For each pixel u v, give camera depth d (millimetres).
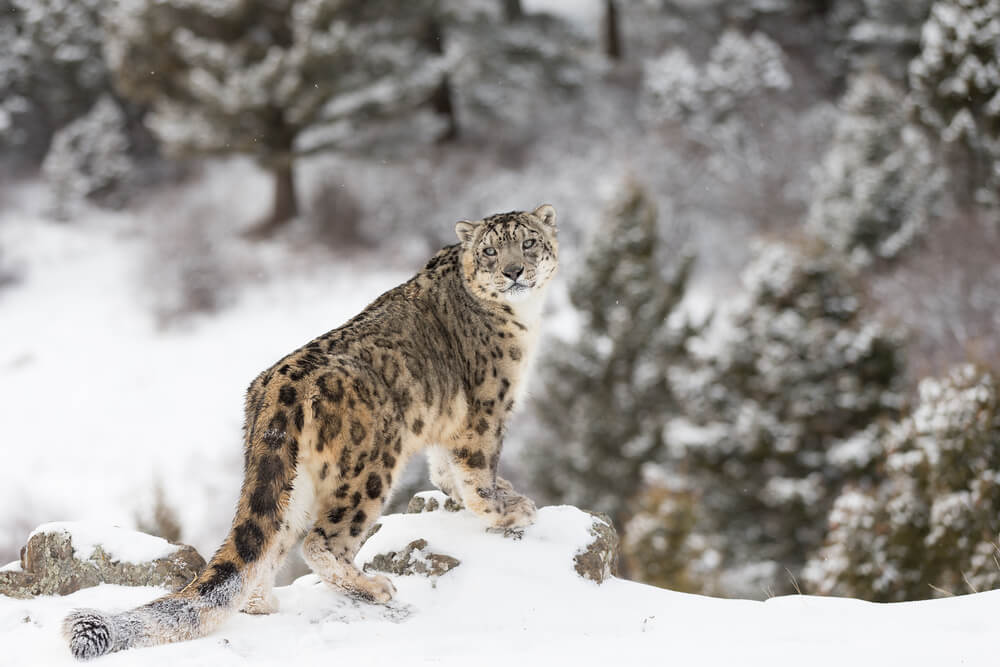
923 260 39594
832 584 17188
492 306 9539
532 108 67312
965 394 16469
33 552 8953
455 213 60188
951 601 7695
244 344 52438
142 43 53219
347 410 7832
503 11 65312
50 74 72125
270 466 7516
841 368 28422
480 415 9445
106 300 57312
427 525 9719
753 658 6496
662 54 73188
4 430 47000
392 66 56156
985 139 35688
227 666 6461
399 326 8773
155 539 8961
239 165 69812
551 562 9070
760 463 29000
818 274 29141
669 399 33031
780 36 72625
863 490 21281
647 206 34344
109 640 6648
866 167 47875
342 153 57312
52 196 67562
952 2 35594
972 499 15414
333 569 7980
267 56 54312
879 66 65688
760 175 58188
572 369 33250
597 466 32938
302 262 58000
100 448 45500
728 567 28375
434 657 6891
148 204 67312
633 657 6660
